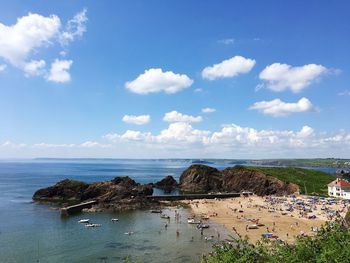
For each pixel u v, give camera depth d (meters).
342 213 131.88
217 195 189.88
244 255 32.53
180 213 140.62
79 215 135.25
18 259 78.19
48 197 177.12
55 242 93.38
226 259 32.81
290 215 133.00
